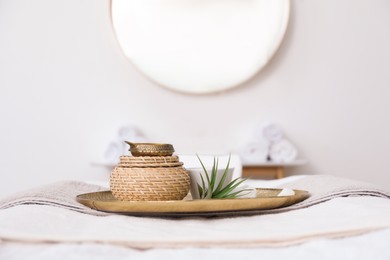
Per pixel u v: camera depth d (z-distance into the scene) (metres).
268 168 2.66
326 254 0.61
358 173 2.93
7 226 0.74
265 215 0.92
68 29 2.86
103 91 2.85
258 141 2.65
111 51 2.86
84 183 1.37
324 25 2.92
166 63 2.82
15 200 1.00
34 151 2.84
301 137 2.90
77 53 2.86
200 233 0.70
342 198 0.99
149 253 0.63
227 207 0.86
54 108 2.85
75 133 2.85
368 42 2.94
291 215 0.89
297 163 2.59
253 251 0.63
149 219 0.86
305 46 2.91
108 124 2.85
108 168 2.83
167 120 2.86
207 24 2.84
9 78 2.85
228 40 2.84
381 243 0.63
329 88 2.92
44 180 2.84
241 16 2.84
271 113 2.88
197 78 2.84
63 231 0.73
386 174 2.94
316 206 0.96
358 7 2.93
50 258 0.59
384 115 2.95
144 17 2.82
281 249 0.64
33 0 2.86
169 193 0.91
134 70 2.86
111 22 2.80
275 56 2.89
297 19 2.90
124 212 0.89
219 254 0.62
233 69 2.84
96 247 0.63
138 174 0.91
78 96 2.85
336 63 2.92
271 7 2.84
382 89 2.95
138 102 2.85
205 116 2.86
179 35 2.83
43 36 2.86
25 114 2.85
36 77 2.85
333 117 2.92
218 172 1.01
